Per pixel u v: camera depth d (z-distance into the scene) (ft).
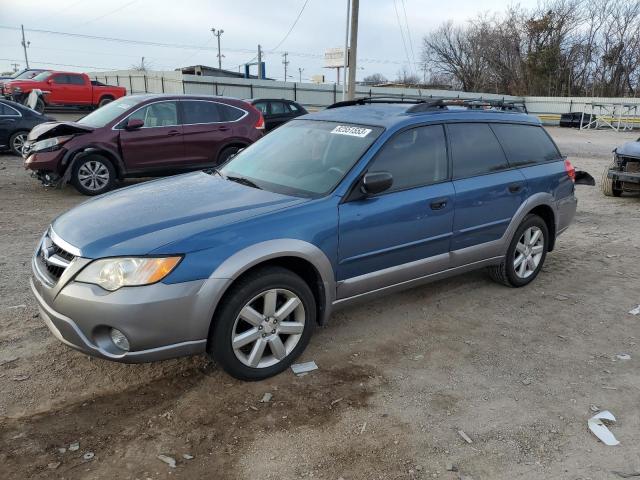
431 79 234.58
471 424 10.36
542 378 12.10
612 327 14.87
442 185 14.25
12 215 25.43
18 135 45.83
